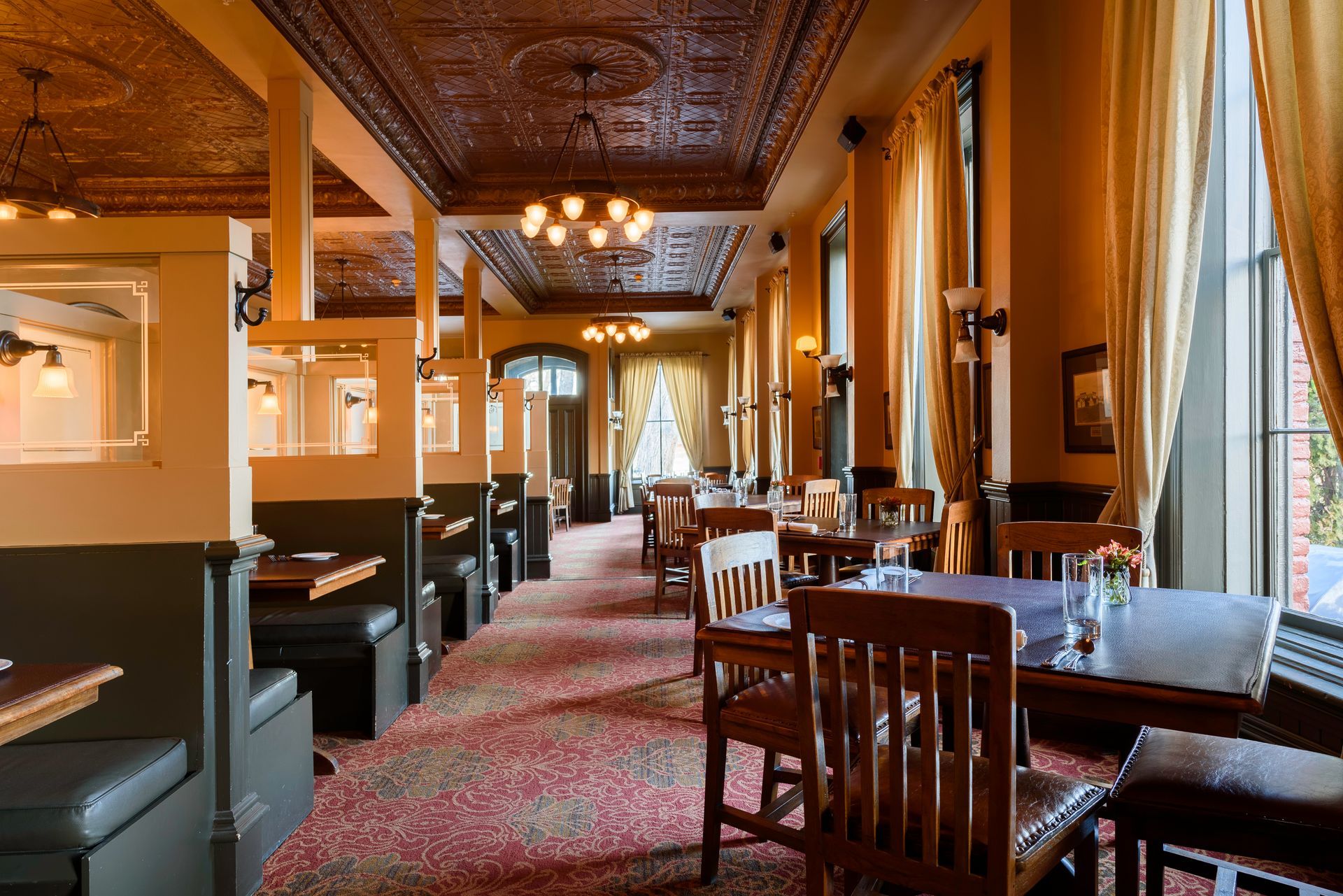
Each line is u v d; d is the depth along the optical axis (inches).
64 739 86.0
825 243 334.3
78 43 211.0
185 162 298.5
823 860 63.9
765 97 251.6
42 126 263.0
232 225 91.4
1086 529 112.7
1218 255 126.6
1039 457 164.9
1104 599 81.1
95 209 222.2
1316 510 114.9
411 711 155.7
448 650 203.3
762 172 319.9
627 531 545.6
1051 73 166.2
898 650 58.9
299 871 95.1
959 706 56.0
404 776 123.6
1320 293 87.6
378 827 106.3
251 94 242.5
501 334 620.1
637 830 103.9
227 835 87.2
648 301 571.2
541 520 332.5
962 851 56.4
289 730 106.0
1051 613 83.9
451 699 163.5
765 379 459.8
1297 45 87.0
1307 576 116.7
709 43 219.8
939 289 194.1
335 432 190.7
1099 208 150.1
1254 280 124.3
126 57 218.8
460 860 97.0
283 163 206.7
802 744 64.5
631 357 678.5
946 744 115.1
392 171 275.7
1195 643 72.6
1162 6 116.9
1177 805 64.4
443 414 278.7
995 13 172.2
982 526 159.2
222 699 88.6
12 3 191.0
